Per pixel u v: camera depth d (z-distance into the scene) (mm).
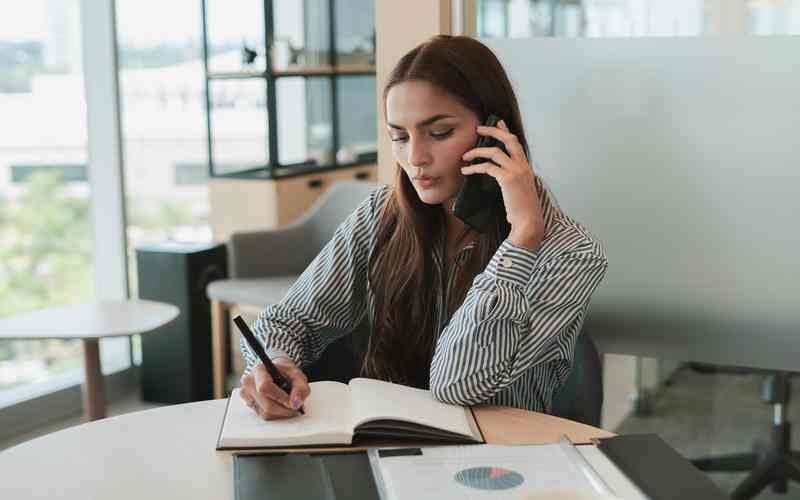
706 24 1843
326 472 1197
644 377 2932
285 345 1756
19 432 3629
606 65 1933
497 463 1206
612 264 1977
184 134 4449
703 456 2779
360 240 1841
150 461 1281
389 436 1307
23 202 3773
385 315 1732
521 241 1518
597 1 1965
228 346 4055
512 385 1592
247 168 4621
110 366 4160
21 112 3734
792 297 1831
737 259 1867
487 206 1601
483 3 2080
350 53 5371
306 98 5035
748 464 2709
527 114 2012
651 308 1956
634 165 1932
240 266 3854
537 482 1141
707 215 1881
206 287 3955
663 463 1198
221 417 1447
